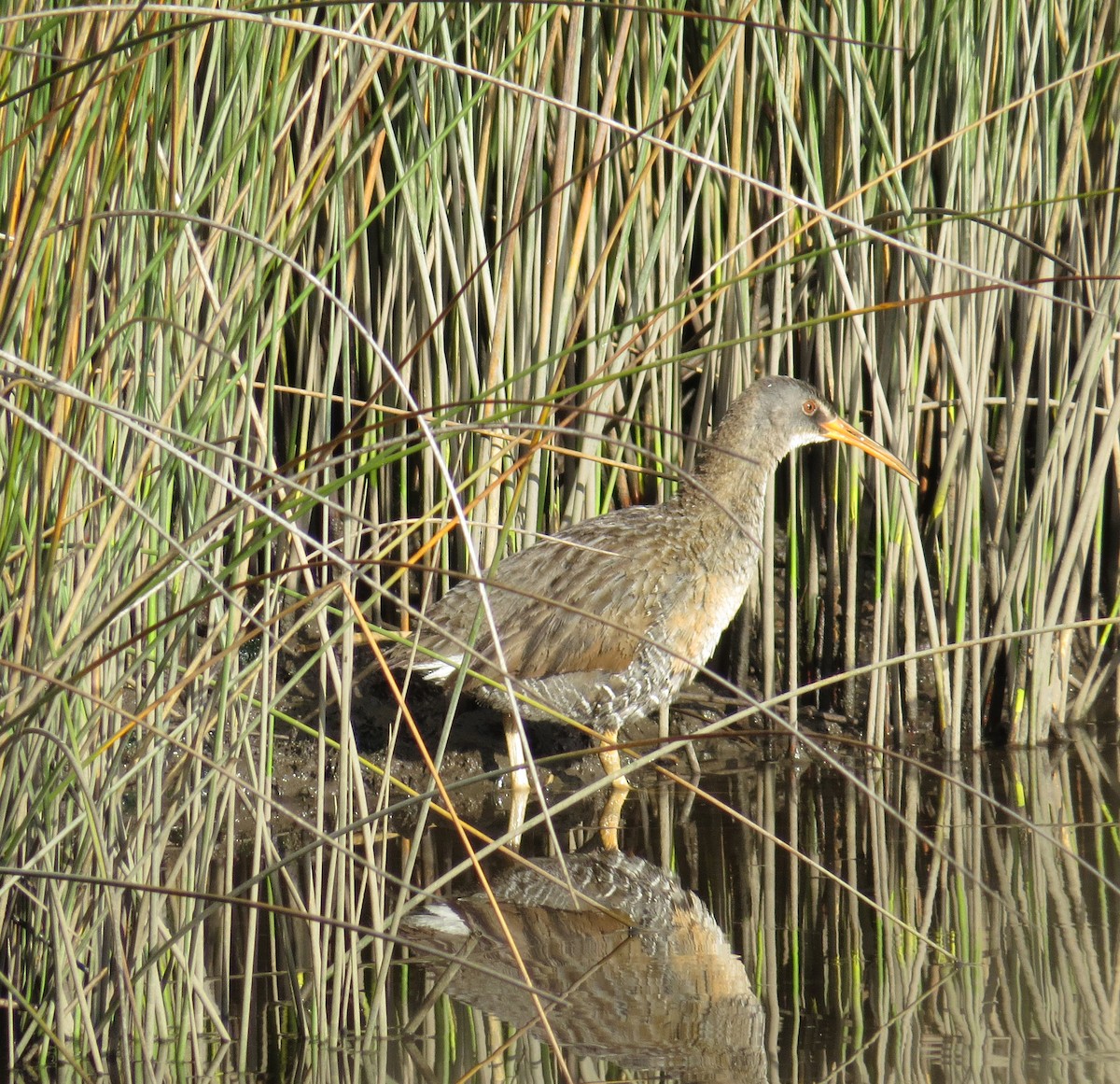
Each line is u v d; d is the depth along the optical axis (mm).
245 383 6875
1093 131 12906
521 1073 6848
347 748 7660
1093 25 12516
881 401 12195
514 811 11492
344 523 7539
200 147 7750
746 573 12102
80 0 5902
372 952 8555
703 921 8961
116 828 7191
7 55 5812
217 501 7324
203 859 7191
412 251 11812
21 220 5766
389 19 9375
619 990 7867
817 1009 7480
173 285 7164
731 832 10797
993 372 14086
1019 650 12727
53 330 6879
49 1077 6891
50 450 6301
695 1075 6691
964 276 12000
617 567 11602
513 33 10648
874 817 10953
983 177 11883
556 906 9297
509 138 11125
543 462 11797
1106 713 13641
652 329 11828
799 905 9180
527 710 11750
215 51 7684
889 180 11688
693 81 12578
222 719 7230
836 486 12977
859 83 11641
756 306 12648
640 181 9930
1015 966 7969
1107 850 9922
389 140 10594
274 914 8812
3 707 6734
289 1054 7133
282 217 6566
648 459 12586
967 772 12070
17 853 7234
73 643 6137
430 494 12055
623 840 10711
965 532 12422
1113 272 12016
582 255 11867
